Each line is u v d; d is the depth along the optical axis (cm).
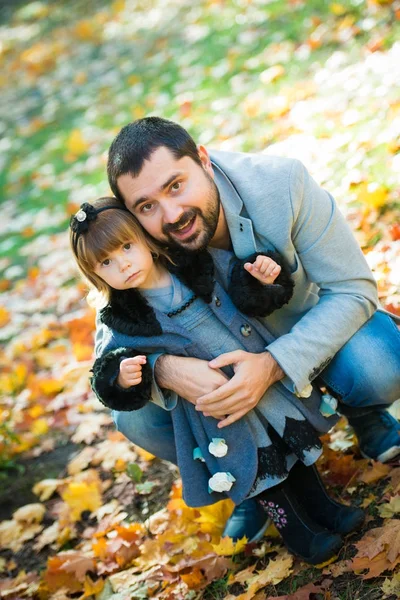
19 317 443
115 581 242
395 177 329
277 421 214
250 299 204
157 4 820
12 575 271
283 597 201
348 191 342
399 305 276
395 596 190
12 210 580
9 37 988
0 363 405
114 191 204
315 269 216
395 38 432
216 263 212
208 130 486
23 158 657
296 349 206
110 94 674
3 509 304
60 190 568
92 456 310
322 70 455
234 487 216
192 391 205
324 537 210
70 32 900
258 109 467
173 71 627
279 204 206
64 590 249
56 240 505
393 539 199
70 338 403
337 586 202
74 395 353
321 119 405
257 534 231
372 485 231
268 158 216
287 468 217
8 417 347
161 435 233
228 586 222
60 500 298
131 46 754
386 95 382
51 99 750
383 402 224
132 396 206
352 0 502
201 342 210
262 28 584
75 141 616
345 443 250
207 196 199
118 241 198
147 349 212
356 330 215
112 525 269
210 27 659
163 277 211
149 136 195
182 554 241
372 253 304
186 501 221
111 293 209
